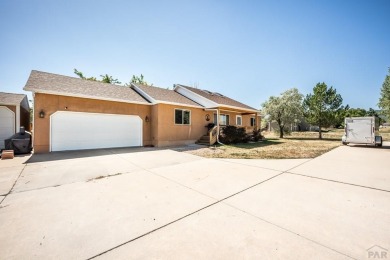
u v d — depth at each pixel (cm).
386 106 1900
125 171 595
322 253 200
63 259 193
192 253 202
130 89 1534
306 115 2092
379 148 1180
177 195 385
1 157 810
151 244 220
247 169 618
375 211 307
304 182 472
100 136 1135
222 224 266
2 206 332
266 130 2994
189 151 1056
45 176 533
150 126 1377
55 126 983
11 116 1162
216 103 1477
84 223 272
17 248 212
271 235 237
